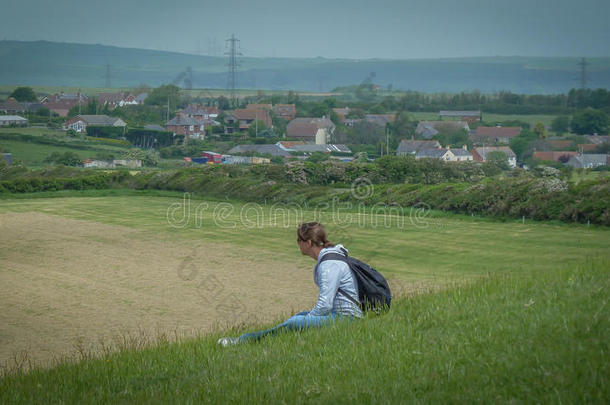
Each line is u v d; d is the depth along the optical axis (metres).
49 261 60.16
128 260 59.69
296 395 10.08
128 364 14.09
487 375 9.71
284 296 41.69
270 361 12.44
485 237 65.62
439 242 63.47
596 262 19.42
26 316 38.34
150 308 39.41
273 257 58.84
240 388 10.88
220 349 14.46
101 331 33.97
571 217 72.88
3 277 51.94
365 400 9.41
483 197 84.81
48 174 148.38
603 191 72.44
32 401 11.52
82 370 14.19
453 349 11.34
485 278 20.98
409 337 12.59
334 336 13.36
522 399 8.67
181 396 10.80
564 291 14.53
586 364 9.25
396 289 38.59
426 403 8.96
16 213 103.06
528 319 12.37
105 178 142.50
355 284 15.08
